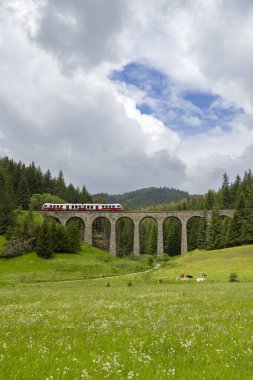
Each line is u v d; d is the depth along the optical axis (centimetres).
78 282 7419
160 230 14750
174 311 2081
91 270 10962
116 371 818
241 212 13750
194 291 3950
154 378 779
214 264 9444
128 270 11006
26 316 1948
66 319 1786
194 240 16938
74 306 2492
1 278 9200
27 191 18750
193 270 8619
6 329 1488
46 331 1424
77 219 18388
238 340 1211
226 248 12938
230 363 914
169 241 17125
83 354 1002
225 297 2970
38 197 19238
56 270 10888
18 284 7294
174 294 3531
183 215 14862
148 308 2253
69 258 12444
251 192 14600
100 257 13088
